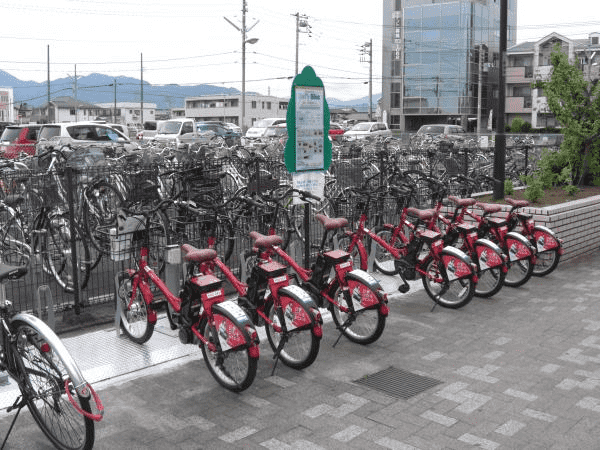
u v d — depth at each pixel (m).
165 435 3.66
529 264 6.76
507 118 55.31
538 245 7.09
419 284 7.05
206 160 8.54
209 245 5.72
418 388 4.31
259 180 7.31
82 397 3.19
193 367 4.69
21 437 3.66
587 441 3.59
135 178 6.73
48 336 3.34
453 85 56.38
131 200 6.63
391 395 4.20
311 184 6.59
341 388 4.32
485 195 9.33
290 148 6.33
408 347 5.10
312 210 8.02
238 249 7.02
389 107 61.06
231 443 3.57
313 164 6.57
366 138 18.98
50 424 3.56
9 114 112.50
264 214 6.68
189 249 4.57
